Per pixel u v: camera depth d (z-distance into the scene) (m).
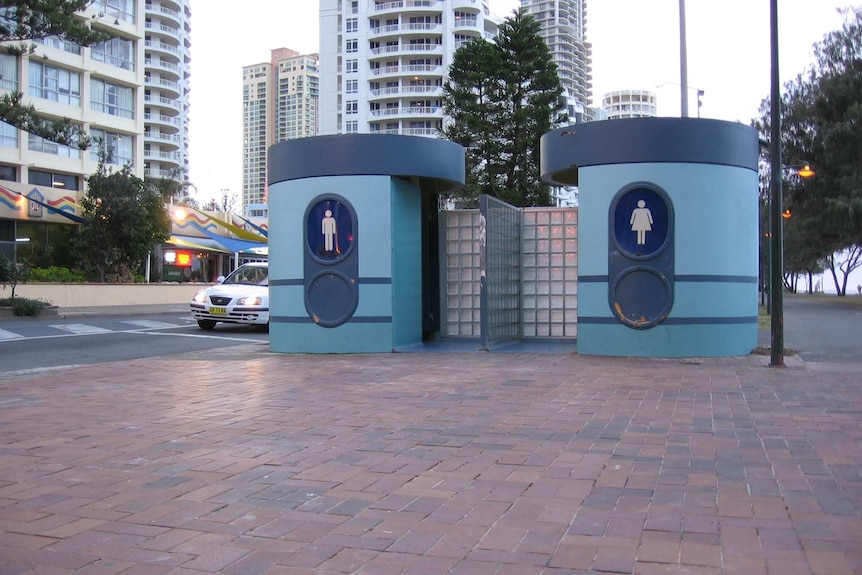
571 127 11.77
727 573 3.27
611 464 5.09
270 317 13.07
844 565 3.34
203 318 18.08
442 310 14.33
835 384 8.60
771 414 6.79
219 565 3.44
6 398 8.02
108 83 43.06
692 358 11.03
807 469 4.91
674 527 3.85
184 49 92.62
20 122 22.41
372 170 12.31
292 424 6.51
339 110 103.06
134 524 3.99
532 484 4.65
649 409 7.05
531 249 14.05
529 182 38.31
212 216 44.03
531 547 3.61
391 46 98.06
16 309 23.11
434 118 96.88
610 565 3.38
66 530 3.91
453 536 3.77
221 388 8.62
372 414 6.92
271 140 154.75
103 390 8.55
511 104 39.22
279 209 12.88
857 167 36.53
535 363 10.65
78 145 24.06
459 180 13.41
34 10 21.58
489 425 6.39
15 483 4.77
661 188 11.14
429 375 9.49
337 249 12.40
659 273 11.12
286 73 152.12
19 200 32.25
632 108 109.50
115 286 30.92
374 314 12.34
